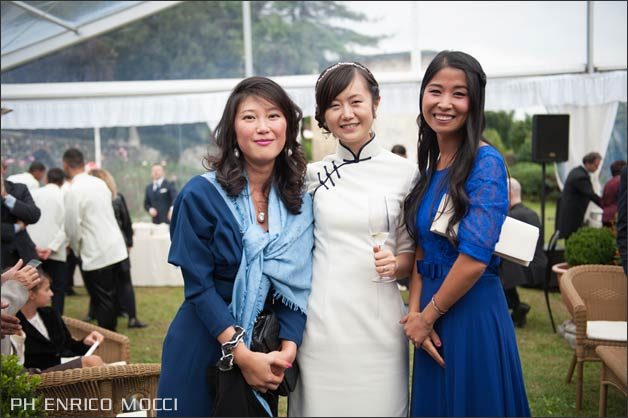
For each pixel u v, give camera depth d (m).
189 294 2.26
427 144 2.45
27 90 10.27
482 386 2.30
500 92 9.89
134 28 10.37
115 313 6.61
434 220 2.29
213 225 2.29
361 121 2.38
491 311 2.33
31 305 3.60
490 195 2.21
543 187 8.41
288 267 2.33
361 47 10.56
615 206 8.30
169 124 10.96
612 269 4.96
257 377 2.24
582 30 9.91
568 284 4.69
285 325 2.36
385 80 10.08
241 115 2.32
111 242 6.43
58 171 6.81
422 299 2.39
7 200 5.17
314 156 6.60
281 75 10.57
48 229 6.59
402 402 2.46
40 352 3.55
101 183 6.50
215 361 2.34
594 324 4.63
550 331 6.59
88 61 10.40
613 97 9.69
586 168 9.04
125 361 3.87
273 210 2.38
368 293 2.39
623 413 4.29
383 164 2.47
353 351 2.38
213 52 10.48
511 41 10.12
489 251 2.20
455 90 2.27
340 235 2.41
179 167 11.01
